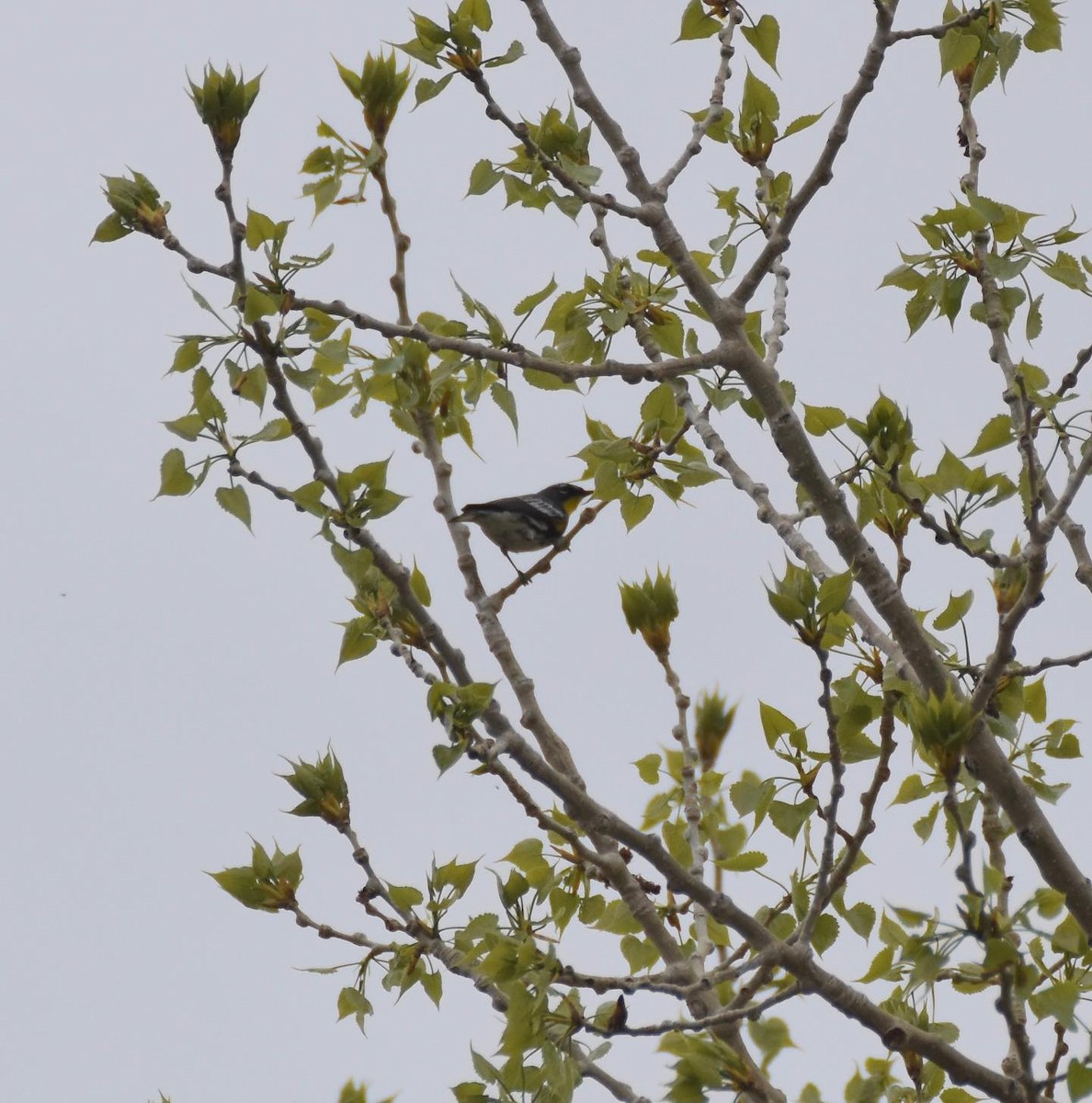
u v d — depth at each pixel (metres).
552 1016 10.15
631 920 12.18
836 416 12.15
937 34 11.98
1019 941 9.32
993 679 10.82
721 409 12.38
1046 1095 10.84
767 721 10.82
